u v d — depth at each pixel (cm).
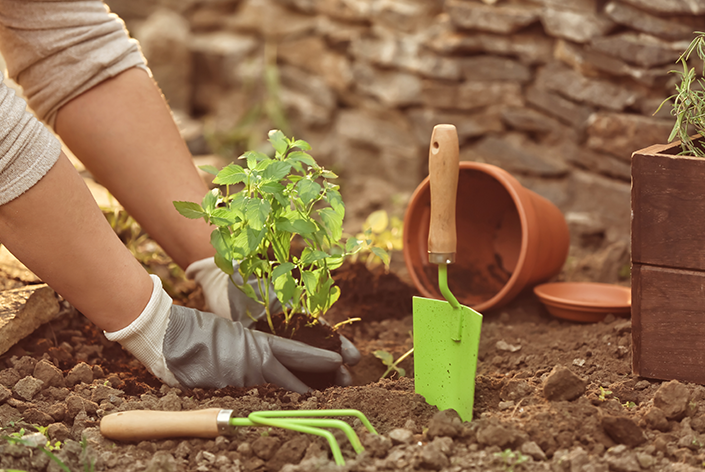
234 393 149
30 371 155
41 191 135
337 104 365
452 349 139
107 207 215
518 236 223
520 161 290
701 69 227
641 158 142
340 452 122
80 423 138
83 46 167
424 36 311
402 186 336
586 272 243
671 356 147
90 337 182
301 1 365
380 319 207
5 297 169
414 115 323
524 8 275
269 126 390
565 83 269
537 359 166
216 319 156
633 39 242
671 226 142
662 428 131
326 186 151
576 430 129
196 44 421
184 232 176
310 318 165
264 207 140
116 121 170
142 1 434
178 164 177
